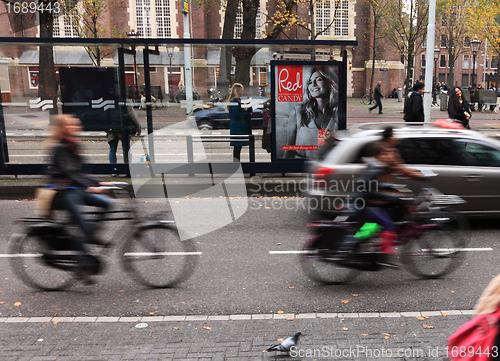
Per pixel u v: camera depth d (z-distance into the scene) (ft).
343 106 33.58
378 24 127.24
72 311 14.80
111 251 20.15
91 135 34.01
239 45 32.86
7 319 14.19
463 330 7.21
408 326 13.43
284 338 12.80
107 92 33.63
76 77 33.50
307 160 33.68
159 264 16.81
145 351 12.14
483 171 21.95
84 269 16.22
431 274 17.28
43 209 16.03
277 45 32.96
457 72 219.41
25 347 12.42
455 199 21.59
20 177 34.88
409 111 38.68
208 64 33.32
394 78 155.63
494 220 24.97
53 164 16.01
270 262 19.19
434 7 41.73
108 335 13.10
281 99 33.40
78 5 79.05
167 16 138.62
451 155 22.08
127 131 33.78
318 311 14.60
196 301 15.49
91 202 16.52
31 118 33.47
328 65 33.22
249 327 13.53
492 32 92.53
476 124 62.39
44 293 16.26
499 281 7.08
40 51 33.17
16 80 33.27
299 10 140.97
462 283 16.74
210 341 12.67
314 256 16.74
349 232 16.53
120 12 137.08
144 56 33.30
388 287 16.51
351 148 20.93
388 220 16.53
